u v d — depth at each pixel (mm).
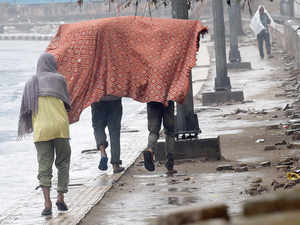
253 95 44656
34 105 15102
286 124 29297
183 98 18297
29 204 16375
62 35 19531
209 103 41875
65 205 15039
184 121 22078
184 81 18406
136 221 13195
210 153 21641
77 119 18734
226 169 19203
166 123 19141
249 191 15133
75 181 19109
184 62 18656
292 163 19219
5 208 16844
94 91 18766
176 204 14648
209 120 33969
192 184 17234
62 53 18922
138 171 20484
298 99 40344
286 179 16562
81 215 14211
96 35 18953
